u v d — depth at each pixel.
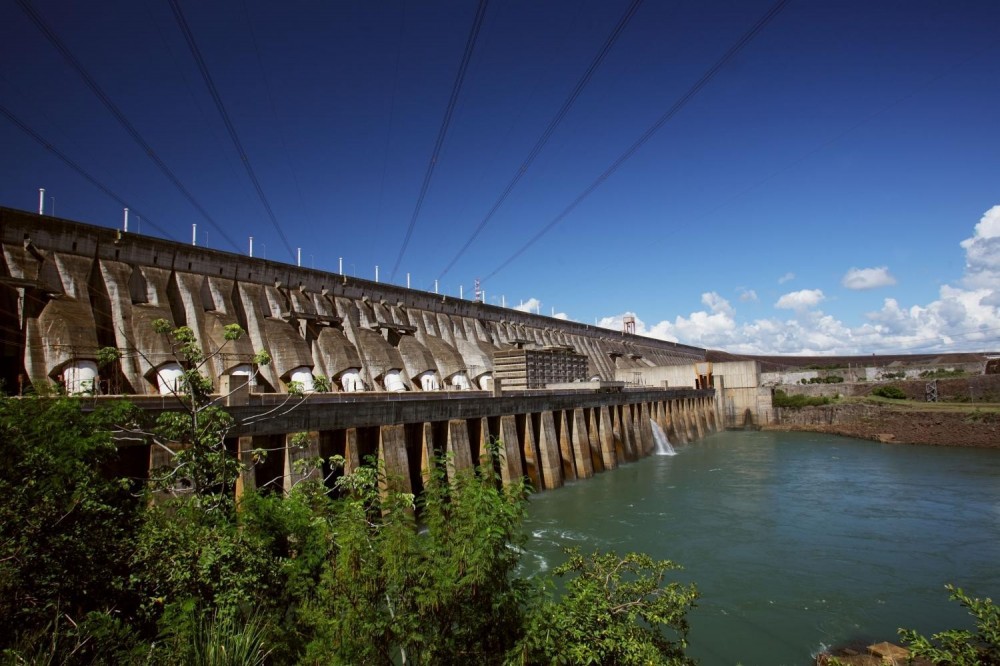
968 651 9.79
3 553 9.94
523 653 9.49
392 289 72.81
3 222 38.94
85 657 10.09
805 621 23.44
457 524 10.23
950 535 34.66
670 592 11.80
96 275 43.59
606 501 43.81
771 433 96.88
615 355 120.94
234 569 12.09
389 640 9.66
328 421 31.06
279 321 54.94
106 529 11.65
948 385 96.50
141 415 15.47
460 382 69.00
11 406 11.03
